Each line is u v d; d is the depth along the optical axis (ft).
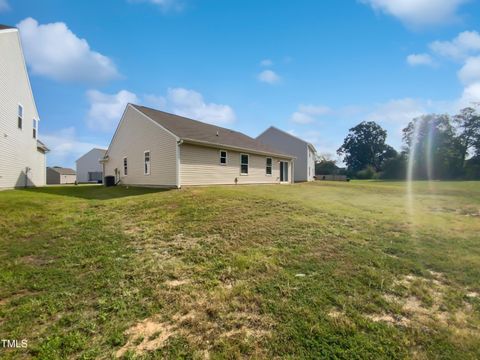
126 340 7.49
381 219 21.62
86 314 8.74
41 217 21.35
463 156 128.26
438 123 132.46
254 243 15.39
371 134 204.95
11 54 40.24
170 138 43.09
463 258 13.42
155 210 24.16
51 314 8.73
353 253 13.85
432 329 7.93
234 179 53.31
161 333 7.80
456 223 21.02
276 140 106.63
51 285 10.67
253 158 59.31
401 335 7.63
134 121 51.93
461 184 78.48
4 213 21.53
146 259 13.24
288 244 15.23
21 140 45.65
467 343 7.31
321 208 25.34
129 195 35.50
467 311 8.94
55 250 14.49
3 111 38.40
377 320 8.39
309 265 12.38
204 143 44.68
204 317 8.55
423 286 10.59
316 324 8.11
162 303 9.32
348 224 19.69
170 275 11.49
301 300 9.47
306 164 101.14
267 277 11.23
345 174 174.19
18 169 44.96
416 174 132.26
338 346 7.22
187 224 19.33
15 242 15.70
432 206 31.68
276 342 7.38
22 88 45.24
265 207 24.80
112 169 59.62
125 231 18.07
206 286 10.52
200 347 7.21
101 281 10.96
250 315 8.63
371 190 54.70
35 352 7.02
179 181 41.45
